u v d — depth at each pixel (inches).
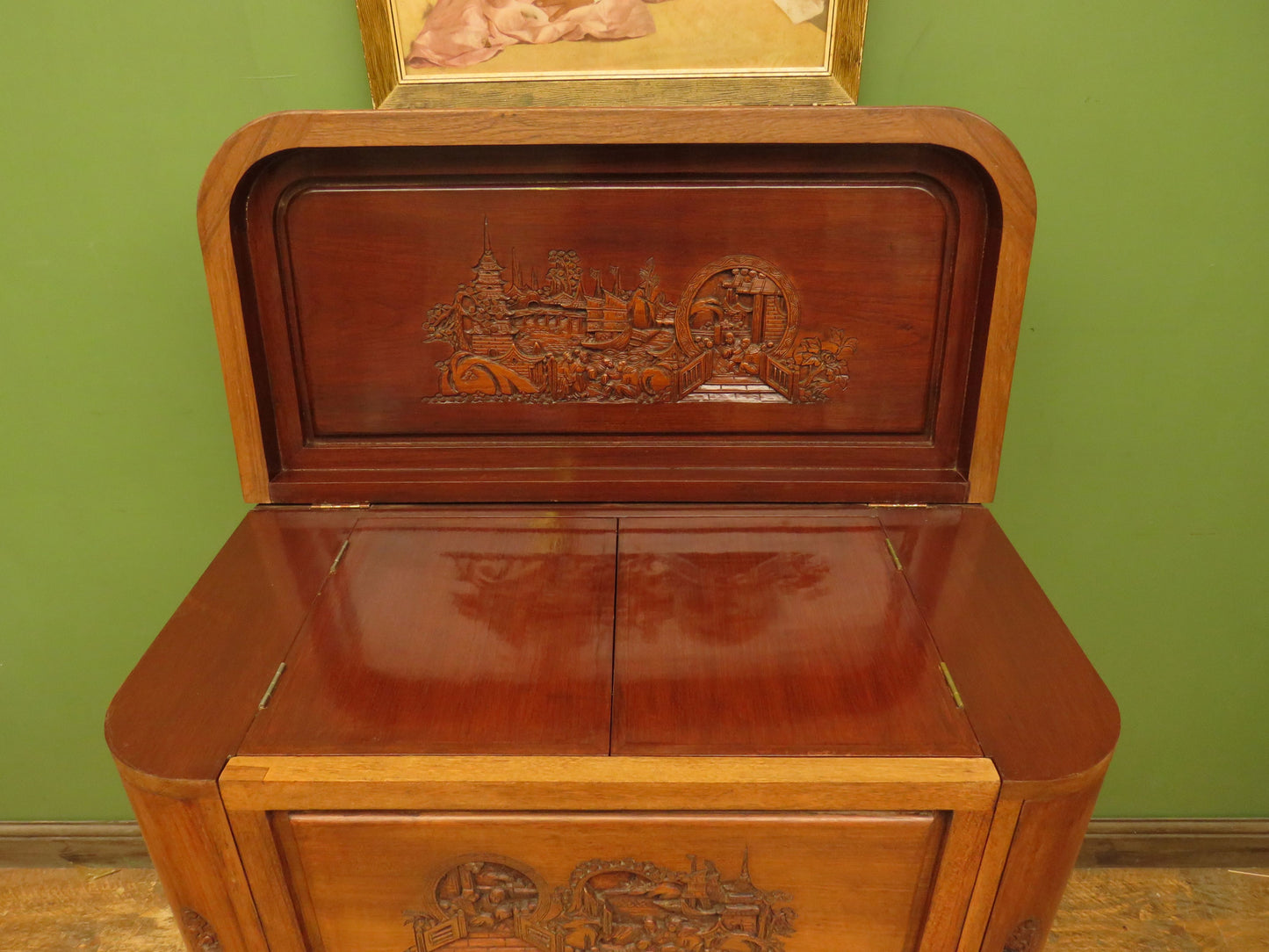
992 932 40.1
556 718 38.5
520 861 39.3
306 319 52.3
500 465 55.4
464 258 51.1
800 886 39.8
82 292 59.9
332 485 54.4
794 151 48.4
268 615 44.8
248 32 53.4
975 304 51.3
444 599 45.9
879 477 54.7
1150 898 76.1
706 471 55.1
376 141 46.0
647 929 41.0
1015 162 45.9
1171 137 55.7
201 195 46.9
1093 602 70.4
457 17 50.7
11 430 63.9
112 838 78.8
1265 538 67.2
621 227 50.5
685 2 50.1
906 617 44.3
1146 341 61.4
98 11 52.4
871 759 36.5
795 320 52.3
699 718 38.4
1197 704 73.8
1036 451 65.3
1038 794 35.9
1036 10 52.8
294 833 38.5
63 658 72.4
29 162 56.0
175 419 64.4
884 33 53.6
